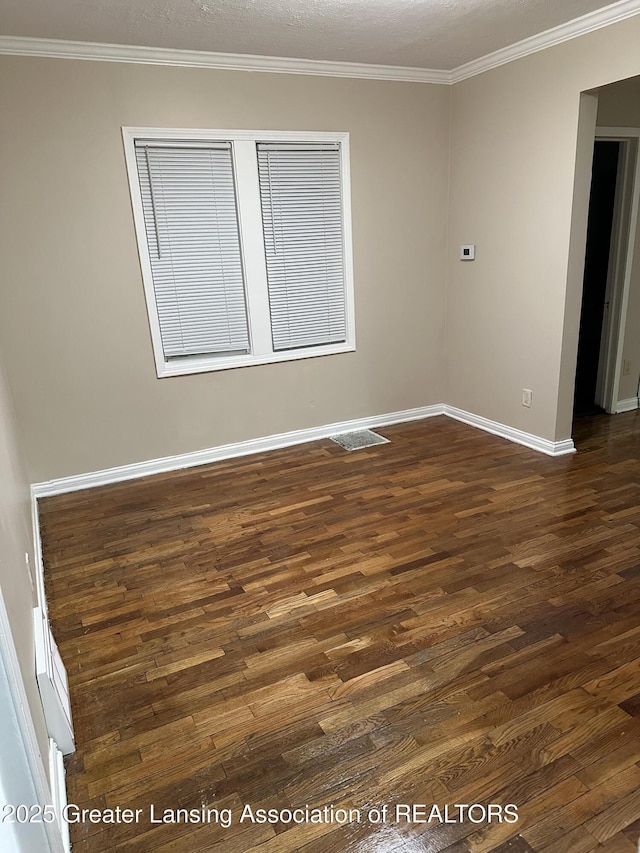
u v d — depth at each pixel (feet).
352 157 13.58
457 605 7.93
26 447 11.95
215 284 13.16
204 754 5.82
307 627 7.65
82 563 9.48
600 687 6.40
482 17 10.34
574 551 9.09
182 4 9.11
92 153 11.26
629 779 5.34
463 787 5.34
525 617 7.61
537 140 12.07
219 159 12.48
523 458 12.96
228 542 9.95
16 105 10.53
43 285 11.43
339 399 15.06
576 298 12.25
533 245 12.64
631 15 9.80
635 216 14.11
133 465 13.03
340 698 6.44
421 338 15.71
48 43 10.39
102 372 12.32
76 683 6.84
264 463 13.51
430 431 15.15
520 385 13.66
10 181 10.78
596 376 16.12
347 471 12.77
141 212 11.91
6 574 4.49
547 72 11.51
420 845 4.85
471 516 10.39
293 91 12.63
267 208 13.19
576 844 4.79
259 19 9.91
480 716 6.10
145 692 6.66
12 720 3.69
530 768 5.49
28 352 11.59
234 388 13.71
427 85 13.92
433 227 15.01
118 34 10.31
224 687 6.68
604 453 12.99
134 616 8.06
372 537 9.86
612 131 13.11
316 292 14.25
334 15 9.89
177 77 11.56
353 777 5.50
